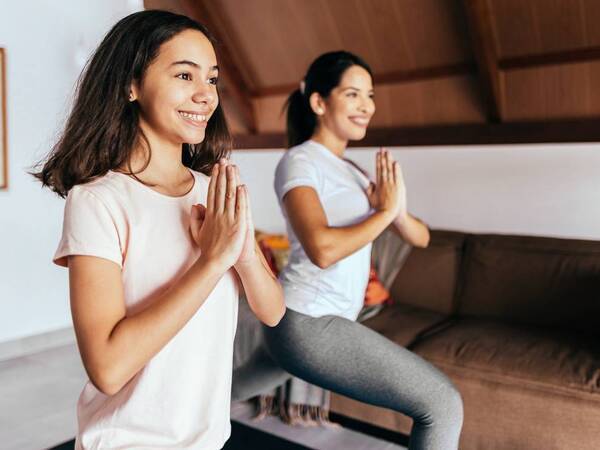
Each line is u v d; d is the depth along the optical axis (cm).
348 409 249
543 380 211
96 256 83
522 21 318
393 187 153
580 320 264
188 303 82
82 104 92
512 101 349
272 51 427
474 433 223
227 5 410
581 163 320
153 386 90
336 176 161
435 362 235
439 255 315
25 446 237
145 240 89
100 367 78
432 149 375
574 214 324
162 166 98
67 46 377
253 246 97
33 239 370
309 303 152
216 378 96
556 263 279
